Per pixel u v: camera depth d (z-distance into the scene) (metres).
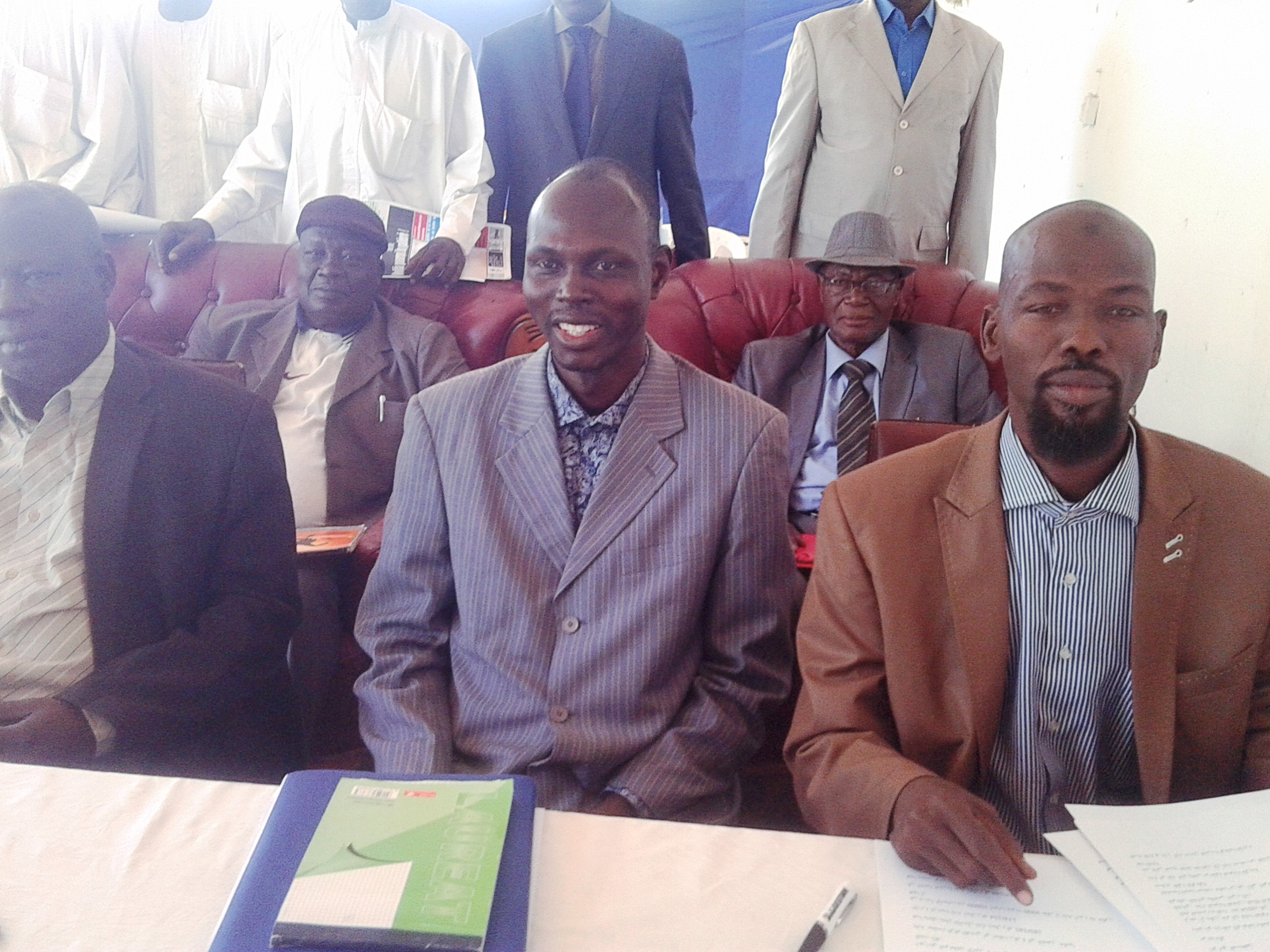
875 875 0.79
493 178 3.11
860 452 2.51
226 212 3.01
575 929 0.71
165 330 2.86
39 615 1.43
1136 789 1.12
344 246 2.45
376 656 1.36
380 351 2.51
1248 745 1.05
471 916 0.67
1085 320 0.99
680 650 1.28
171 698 1.40
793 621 1.82
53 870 0.75
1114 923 0.72
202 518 1.51
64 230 1.39
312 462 2.46
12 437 1.48
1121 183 3.05
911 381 2.56
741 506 1.29
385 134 2.93
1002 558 1.08
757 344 2.71
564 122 2.97
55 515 1.45
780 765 1.88
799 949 0.70
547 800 1.21
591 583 1.26
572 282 1.23
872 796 0.95
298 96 3.00
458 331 2.79
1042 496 1.06
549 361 1.36
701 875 0.78
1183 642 1.04
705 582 1.28
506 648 1.27
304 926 0.66
